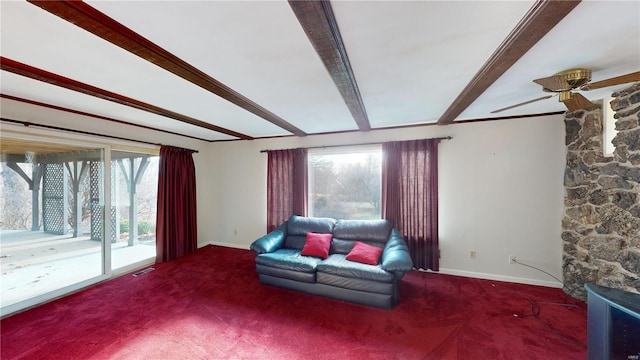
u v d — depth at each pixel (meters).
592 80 1.94
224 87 2.08
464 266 3.40
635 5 1.07
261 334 2.14
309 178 4.29
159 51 1.48
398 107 2.70
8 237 2.83
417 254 3.52
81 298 2.76
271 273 3.06
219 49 1.47
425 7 1.10
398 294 2.84
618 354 1.41
